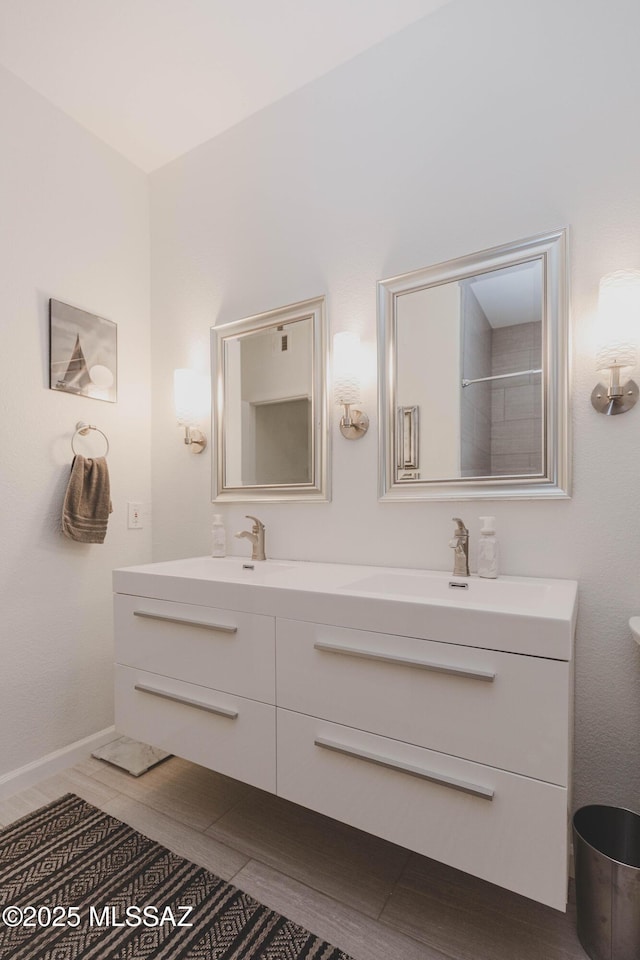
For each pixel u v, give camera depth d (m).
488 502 1.47
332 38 1.67
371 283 1.70
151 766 1.84
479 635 0.99
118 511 2.13
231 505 2.03
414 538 1.60
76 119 1.99
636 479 1.28
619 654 1.29
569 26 1.39
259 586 1.29
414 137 1.63
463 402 1.53
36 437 1.82
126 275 2.19
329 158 1.80
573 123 1.38
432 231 1.59
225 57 1.73
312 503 1.80
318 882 1.26
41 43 1.65
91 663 2.00
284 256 1.91
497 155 1.49
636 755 1.27
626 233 1.31
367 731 1.12
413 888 1.24
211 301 2.11
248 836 1.44
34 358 1.82
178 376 2.05
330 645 1.16
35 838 1.43
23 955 1.06
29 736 1.77
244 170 2.02
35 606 1.81
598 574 1.32
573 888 1.28
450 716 1.02
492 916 1.16
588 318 1.35
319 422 1.79
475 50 1.53
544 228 1.41
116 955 1.06
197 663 1.42
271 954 1.06
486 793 0.97
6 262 1.74
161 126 2.04
